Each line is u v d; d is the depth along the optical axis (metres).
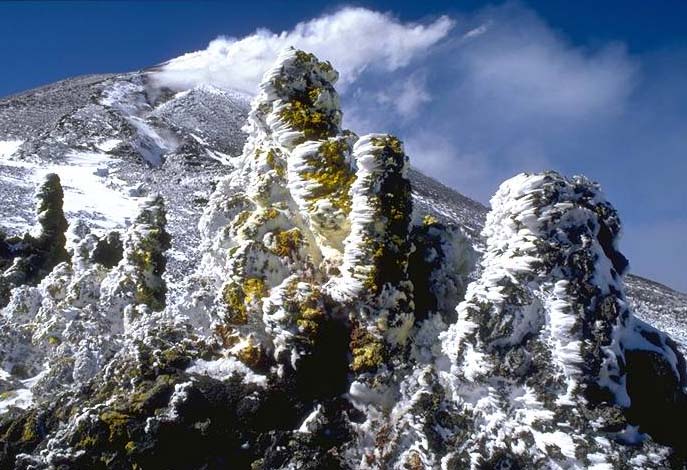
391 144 8.84
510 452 7.73
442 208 85.44
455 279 9.64
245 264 9.03
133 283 12.08
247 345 9.09
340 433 8.52
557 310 7.87
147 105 152.25
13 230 35.38
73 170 68.94
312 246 9.38
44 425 9.53
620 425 7.48
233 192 10.58
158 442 8.55
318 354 8.61
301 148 9.28
